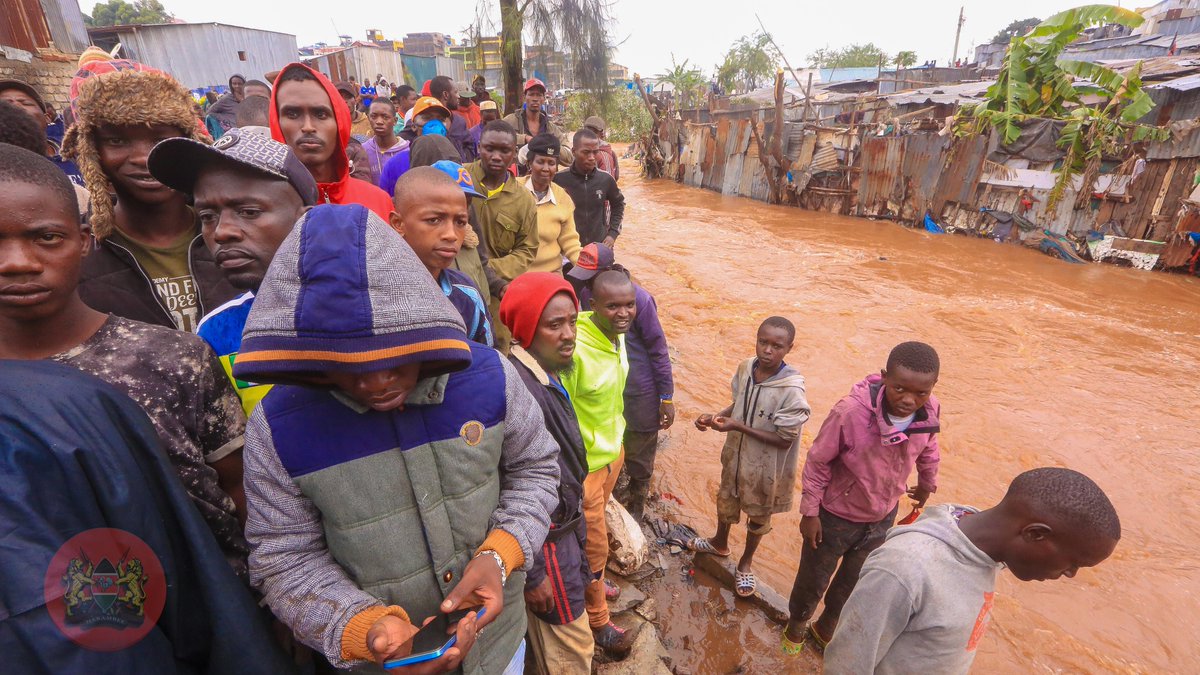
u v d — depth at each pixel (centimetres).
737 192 2070
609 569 356
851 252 1277
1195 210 1098
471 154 777
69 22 1066
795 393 319
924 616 174
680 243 1345
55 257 119
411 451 133
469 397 141
